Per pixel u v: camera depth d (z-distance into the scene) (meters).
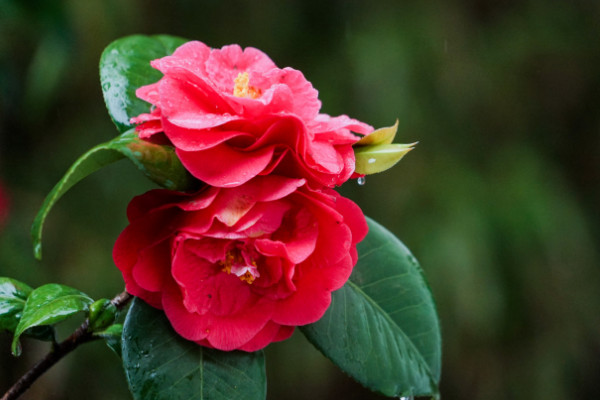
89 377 1.61
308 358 1.78
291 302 0.74
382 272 0.79
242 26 1.85
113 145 0.71
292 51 1.85
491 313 1.67
